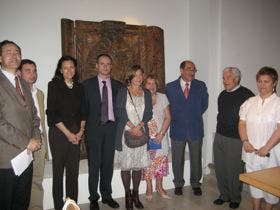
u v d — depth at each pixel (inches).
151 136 117.9
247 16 160.7
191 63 125.0
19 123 77.0
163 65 153.3
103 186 117.0
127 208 112.3
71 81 106.4
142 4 151.1
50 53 134.7
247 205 118.6
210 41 150.0
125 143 107.0
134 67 110.6
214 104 154.4
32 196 101.9
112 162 115.1
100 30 138.3
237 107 110.2
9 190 77.1
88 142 111.6
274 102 89.0
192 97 127.5
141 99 111.0
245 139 94.3
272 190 57.6
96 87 111.4
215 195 129.5
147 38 148.9
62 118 102.3
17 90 80.4
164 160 122.4
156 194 130.0
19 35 129.3
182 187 134.0
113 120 112.6
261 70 91.0
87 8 139.3
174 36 160.9
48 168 123.6
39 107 105.7
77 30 134.4
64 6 135.3
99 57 112.0
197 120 128.2
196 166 129.4
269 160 88.6
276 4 171.6
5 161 75.0
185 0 161.3
